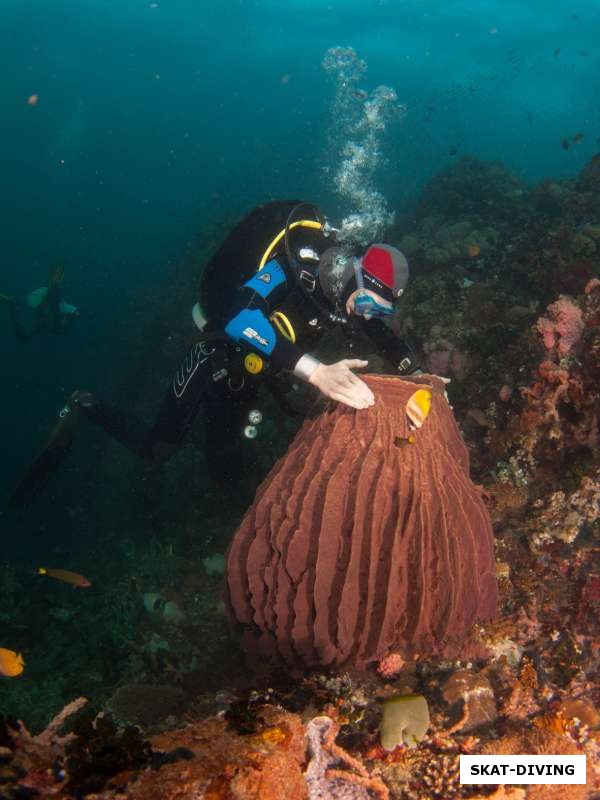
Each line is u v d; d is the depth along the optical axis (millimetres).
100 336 23000
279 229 3842
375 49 34406
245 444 6648
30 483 6445
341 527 2668
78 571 8148
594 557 3146
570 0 25078
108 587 6926
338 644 2678
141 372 13125
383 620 2643
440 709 2477
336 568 2664
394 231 11625
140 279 24750
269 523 2844
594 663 2744
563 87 30047
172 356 12172
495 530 3539
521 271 6516
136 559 7016
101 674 4949
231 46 43188
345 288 3277
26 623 6949
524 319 5430
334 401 2959
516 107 30578
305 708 2527
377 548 2609
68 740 1896
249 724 1869
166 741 1786
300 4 32438
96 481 11883
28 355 25672
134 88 60875
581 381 3676
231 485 6246
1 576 7691
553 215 8492
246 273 3910
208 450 5672
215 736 1797
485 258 7594
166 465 8461
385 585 2645
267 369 3871
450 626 2703
